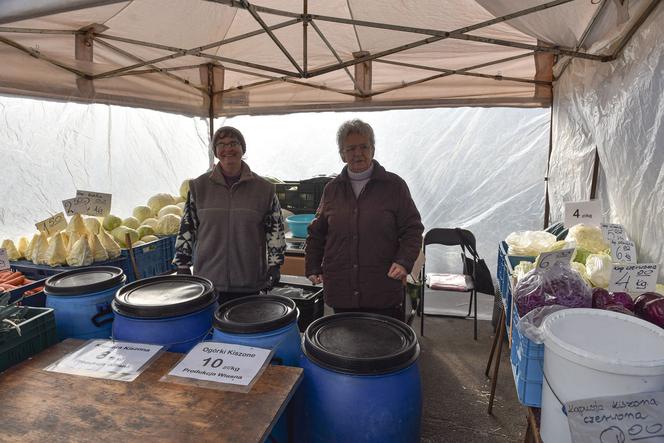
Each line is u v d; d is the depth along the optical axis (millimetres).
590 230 1944
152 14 2457
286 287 2799
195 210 2318
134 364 1209
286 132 4809
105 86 2980
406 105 3680
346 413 1231
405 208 2084
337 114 4652
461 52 2912
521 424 2439
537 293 1405
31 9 1412
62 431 938
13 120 2594
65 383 1122
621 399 979
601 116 2188
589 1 1806
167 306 1349
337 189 2156
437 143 4129
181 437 918
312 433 1303
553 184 3262
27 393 1078
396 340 1362
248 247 2238
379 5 2352
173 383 1120
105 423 963
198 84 3824
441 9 2346
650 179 1662
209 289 1521
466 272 3828
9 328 1220
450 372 3027
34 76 2547
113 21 2455
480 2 2061
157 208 3516
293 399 1368
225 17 2691
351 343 1341
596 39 2070
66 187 2926
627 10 1630
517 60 3174
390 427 1237
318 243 2277
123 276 1652
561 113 3027
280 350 1327
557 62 3014
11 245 2562
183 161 3980
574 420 998
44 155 2773
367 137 2037
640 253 1759
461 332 3709
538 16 2021
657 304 1301
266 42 3021
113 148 3268
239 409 1012
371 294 2072
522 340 1290
